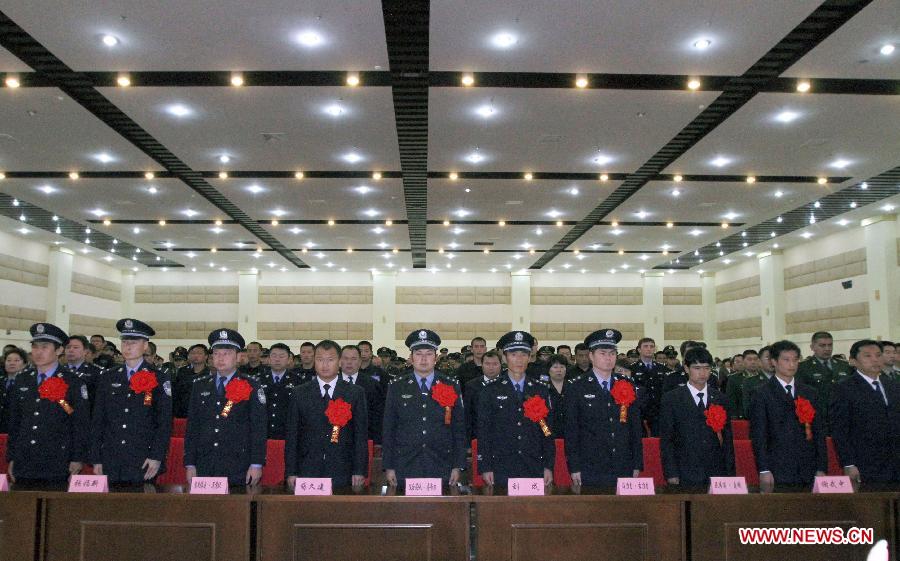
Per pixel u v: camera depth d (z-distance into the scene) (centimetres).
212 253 2266
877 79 891
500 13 725
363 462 458
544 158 1223
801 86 913
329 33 771
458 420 466
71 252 2238
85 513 369
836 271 1941
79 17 732
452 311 2692
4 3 702
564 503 366
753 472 605
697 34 771
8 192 1463
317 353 470
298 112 1002
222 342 480
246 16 732
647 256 2320
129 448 507
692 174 1328
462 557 361
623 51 814
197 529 365
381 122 1044
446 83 904
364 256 2322
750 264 2412
